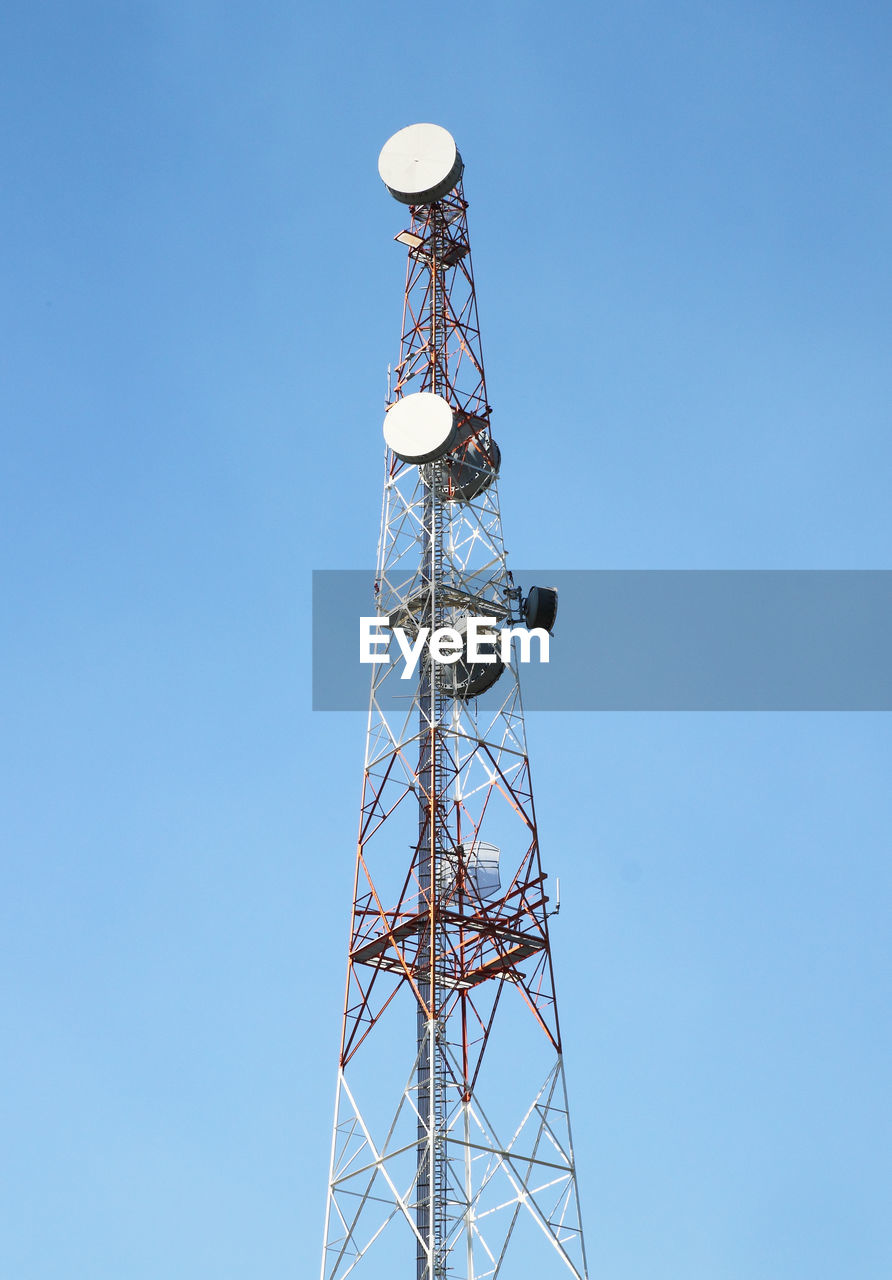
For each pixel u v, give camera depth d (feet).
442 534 229.45
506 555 230.68
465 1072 207.92
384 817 215.51
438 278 246.68
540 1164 199.93
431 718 217.15
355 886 213.87
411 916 208.54
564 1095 204.54
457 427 233.96
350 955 209.87
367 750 221.05
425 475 233.35
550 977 208.95
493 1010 211.20
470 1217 195.72
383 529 231.71
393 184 244.22
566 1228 196.65
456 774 216.95
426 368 240.53
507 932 208.54
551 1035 206.28
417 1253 195.21
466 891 213.46
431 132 245.65
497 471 236.22
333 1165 200.64
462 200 250.78
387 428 228.84
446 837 213.66
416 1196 196.95
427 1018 200.03
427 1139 194.80
